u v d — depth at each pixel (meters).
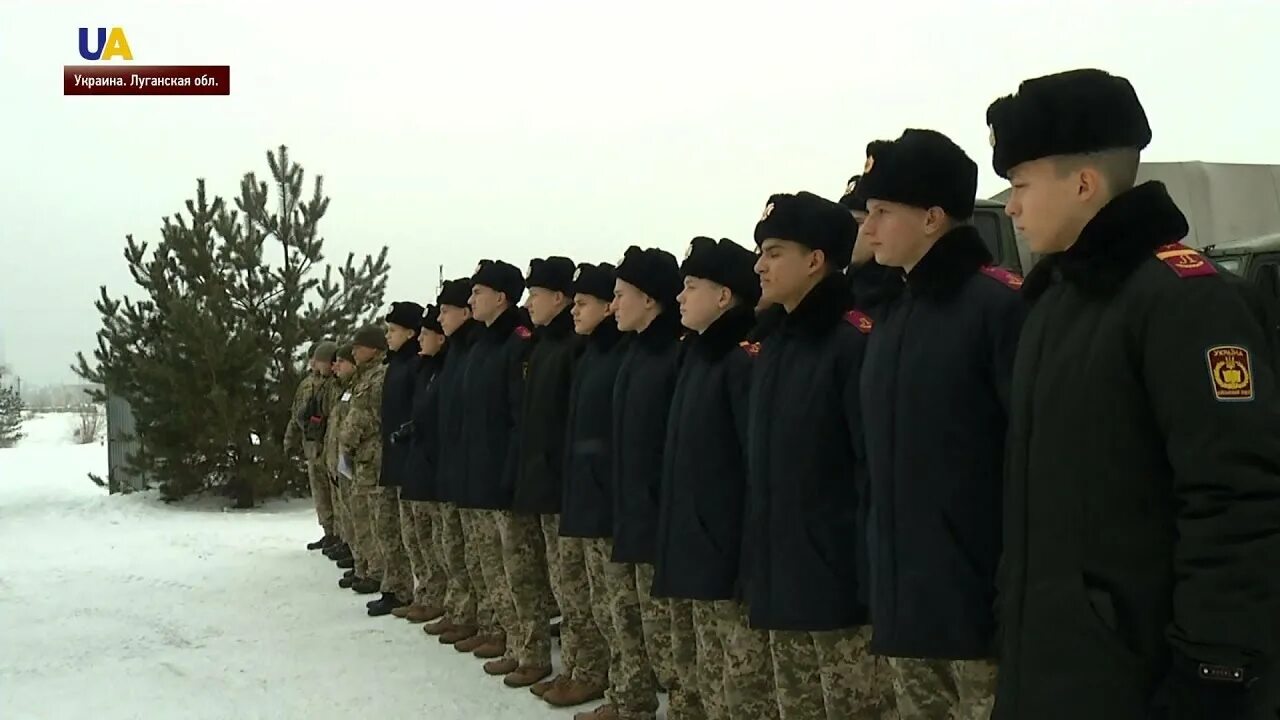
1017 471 1.71
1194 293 1.51
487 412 4.77
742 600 2.84
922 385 2.14
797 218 2.69
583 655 4.28
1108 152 1.71
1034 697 1.60
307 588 6.99
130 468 12.22
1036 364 1.71
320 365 8.50
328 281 12.50
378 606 6.12
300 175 12.52
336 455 7.70
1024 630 1.64
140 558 8.36
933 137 2.27
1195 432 1.43
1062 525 1.60
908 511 2.14
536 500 4.27
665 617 3.57
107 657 5.16
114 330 12.02
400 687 4.55
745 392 3.09
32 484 14.90
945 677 2.19
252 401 11.77
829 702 2.61
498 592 4.86
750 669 3.06
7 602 6.56
